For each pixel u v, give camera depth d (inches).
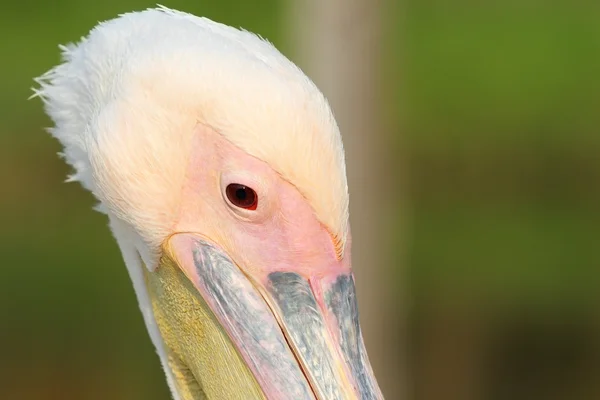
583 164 629.6
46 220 620.1
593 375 587.8
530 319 592.1
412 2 662.5
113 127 207.0
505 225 610.5
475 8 670.5
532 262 592.1
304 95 200.5
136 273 228.8
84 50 220.7
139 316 597.6
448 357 589.6
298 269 205.2
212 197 206.7
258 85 199.3
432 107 626.2
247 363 203.8
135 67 206.2
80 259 607.5
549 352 591.5
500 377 587.5
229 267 206.7
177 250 210.2
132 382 578.6
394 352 426.3
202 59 203.0
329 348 201.5
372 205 402.6
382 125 397.4
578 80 631.8
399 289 434.6
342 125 386.9
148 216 209.2
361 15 381.7
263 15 607.2
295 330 202.7
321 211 202.5
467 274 598.2
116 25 218.5
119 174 207.6
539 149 631.2
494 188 629.0
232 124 199.5
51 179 627.8
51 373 577.6
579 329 592.4
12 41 615.5
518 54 646.5
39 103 618.8
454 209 623.5
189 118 203.6
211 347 213.6
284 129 198.2
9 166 624.7
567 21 669.3
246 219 204.8
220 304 206.8
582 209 621.6
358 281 409.1
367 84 387.9
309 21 382.9
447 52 642.8
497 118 629.6
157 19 216.5
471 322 594.2
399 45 585.6
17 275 596.1
